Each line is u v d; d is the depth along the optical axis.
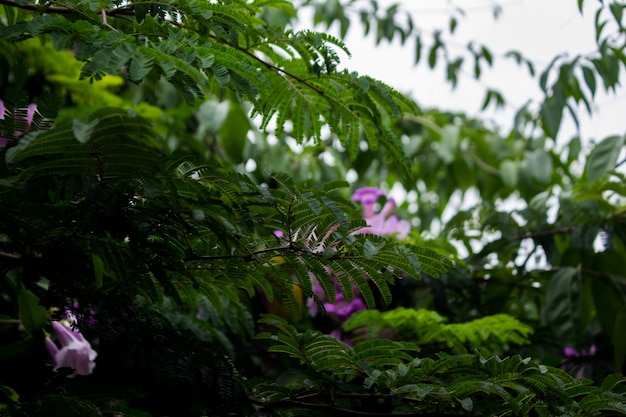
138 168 0.92
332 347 1.21
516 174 3.07
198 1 1.10
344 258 1.10
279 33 1.17
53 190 1.01
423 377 1.19
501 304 2.41
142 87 2.82
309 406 1.23
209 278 1.25
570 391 1.15
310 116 1.34
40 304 1.10
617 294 2.28
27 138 0.83
